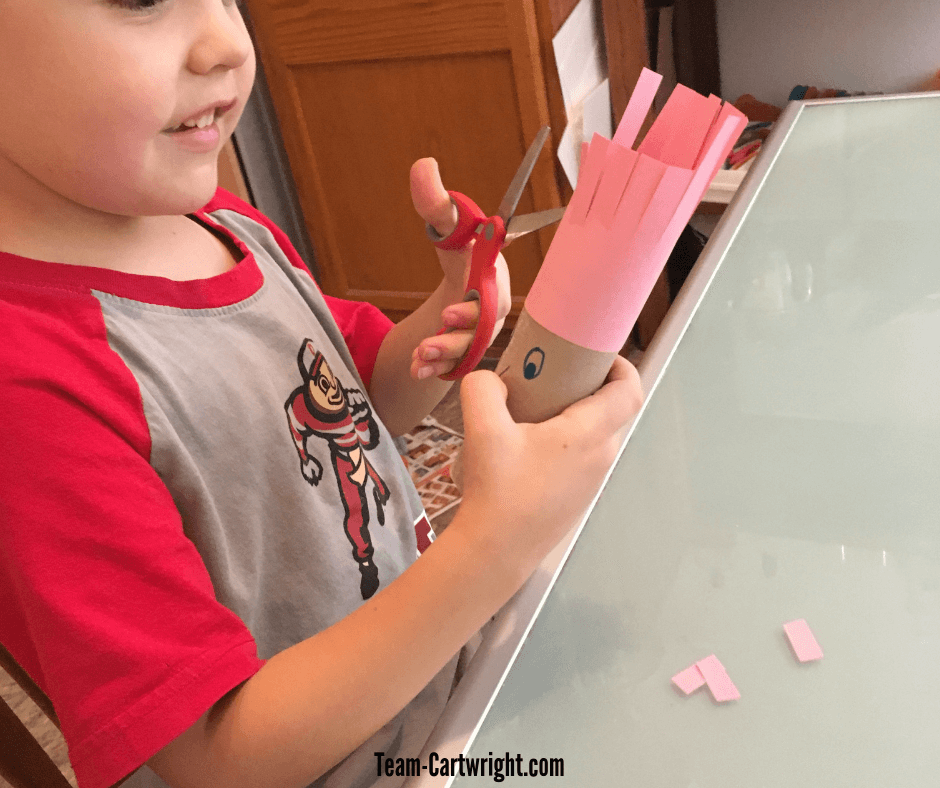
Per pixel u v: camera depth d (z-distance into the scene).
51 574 0.33
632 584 0.38
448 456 1.46
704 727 0.32
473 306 0.41
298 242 1.96
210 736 0.34
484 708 0.34
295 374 0.51
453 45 1.45
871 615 0.35
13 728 0.55
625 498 0.43
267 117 1.81
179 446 0.41
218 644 0.35
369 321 0.66
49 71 0.33
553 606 0.38
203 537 0.43
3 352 0.36
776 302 0.57
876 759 0.30
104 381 0.39
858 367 0.50
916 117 0.78
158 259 0.47
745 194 0.70
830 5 1.59
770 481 0.43
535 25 1.38
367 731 0.35
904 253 0.59
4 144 0.36
